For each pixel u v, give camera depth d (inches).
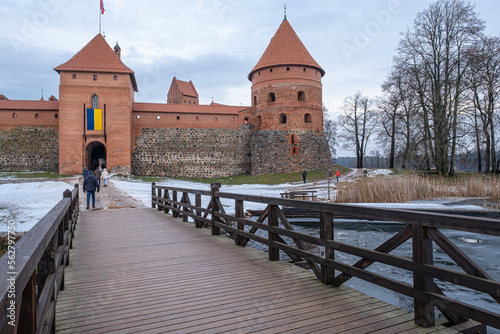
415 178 780.6
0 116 1444.4
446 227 114.3
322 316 137.2
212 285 177.2
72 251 262.2
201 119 1577.3
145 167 1503.4
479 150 1274.6
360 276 151.1
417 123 1099.9
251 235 247.0
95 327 130.9
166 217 454.3
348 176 1387.8
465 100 1079.0
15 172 1375.5
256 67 1593.3
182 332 125.6
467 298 254.4
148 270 207.8
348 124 1889.8
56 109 1462.8
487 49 1053.8
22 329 73.5
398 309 143.1
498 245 405.1
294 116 1520.7
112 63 1429.6
